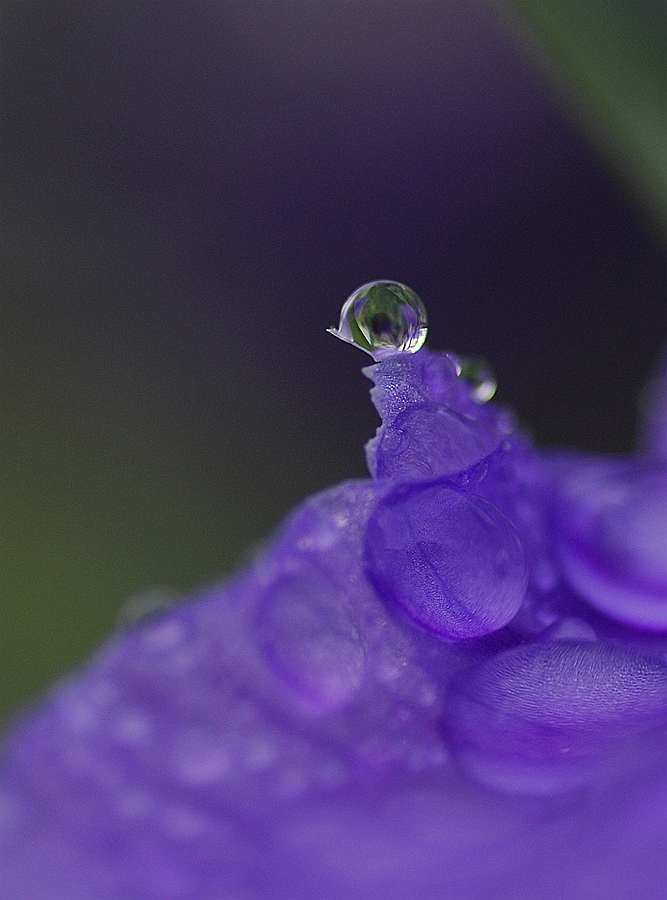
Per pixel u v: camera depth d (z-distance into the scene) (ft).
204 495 1.03
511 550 0.26
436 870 0.25
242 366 1.07
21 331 1.06
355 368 1.06
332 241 1.11
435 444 0.27
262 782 0.28
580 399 1.04
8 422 1.04
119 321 1.08
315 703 0.28
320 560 0.27
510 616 0.26
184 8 1.10
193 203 1.11
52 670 0.97
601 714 0.26
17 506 1.01
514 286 1.08
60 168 1.09
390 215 1.11
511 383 1.05
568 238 1.09
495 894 0.24
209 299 1.09
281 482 1.04
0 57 1.08
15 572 0.99
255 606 0.29
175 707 0.29
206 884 0.27
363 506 0.27
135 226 1.09
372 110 1.13
